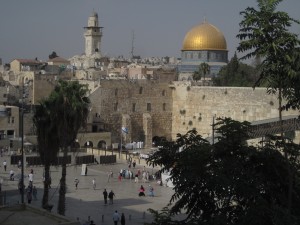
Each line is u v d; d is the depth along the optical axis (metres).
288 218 22.61
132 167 94.75
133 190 72.19
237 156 25.06
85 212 57.16
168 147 25.69
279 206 23.53
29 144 104.38
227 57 171.62
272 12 24.98
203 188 23.89
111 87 126.06
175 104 132.38
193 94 127.75
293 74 24.75
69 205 60.91
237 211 24.33
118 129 127.12
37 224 25.55
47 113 46.84
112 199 62.62
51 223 25.78
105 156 97.81
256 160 25.36
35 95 135.25
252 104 115.19
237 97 118.19
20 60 196.12
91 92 124.31
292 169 25.61
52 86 137.75
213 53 168.38
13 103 130.12
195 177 23.55
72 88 46.72
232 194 23.66
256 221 22.69
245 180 23.83
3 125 112.25
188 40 170.88
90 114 121.88
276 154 25.45
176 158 25.25
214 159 24.72
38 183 74.81
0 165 89.94
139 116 129.88
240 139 25.33
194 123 127.69
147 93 130.50
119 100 127.19
